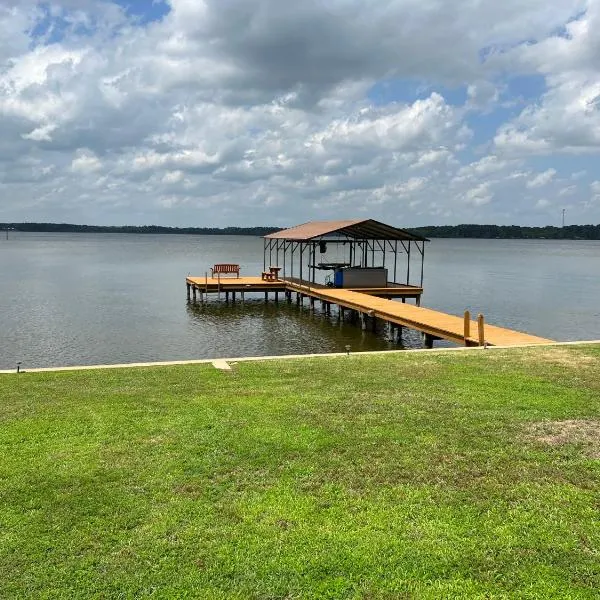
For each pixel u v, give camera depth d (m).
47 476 5.81
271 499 5.35
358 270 30.14
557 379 9.42
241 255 95.56
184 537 4.75
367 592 4.09
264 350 19.48
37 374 9.92
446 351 12.09
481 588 4.12
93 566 4.39
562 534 4.77
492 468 5.97
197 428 7.11
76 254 92.56
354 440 6.71
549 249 143.50
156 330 23.42
